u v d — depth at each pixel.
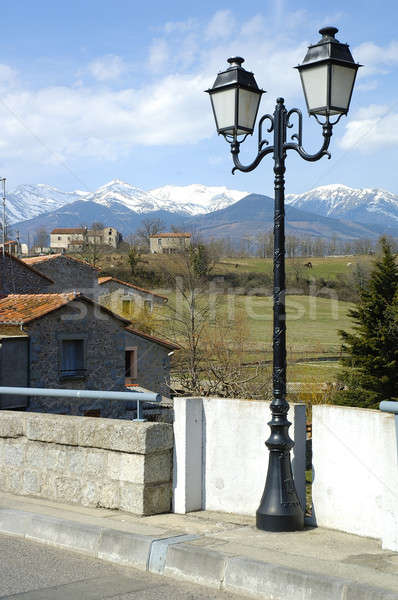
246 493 6.74
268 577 4.94
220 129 7.23
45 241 129.00
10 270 43.47
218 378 32.50
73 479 7.31
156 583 5.25
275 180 6.65
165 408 37.12
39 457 7.64
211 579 5.21
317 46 6.55
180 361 36.69
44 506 7.16
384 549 5.50
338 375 33.50
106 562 5.79
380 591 4.45
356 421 5.94
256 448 6.71
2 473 8.02
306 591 4.74
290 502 6.16
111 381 36.66
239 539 5.82
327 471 6.20
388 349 33.56
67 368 34.91
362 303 35.12
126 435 6.84
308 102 6.62
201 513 6.87
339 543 5.70
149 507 6.76
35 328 33.16
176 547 5.50
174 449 6.98
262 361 34.28
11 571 5.47
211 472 7.00
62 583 5.18
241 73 7.09
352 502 5.98
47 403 33.25
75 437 7.27
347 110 6.57
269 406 6.54
